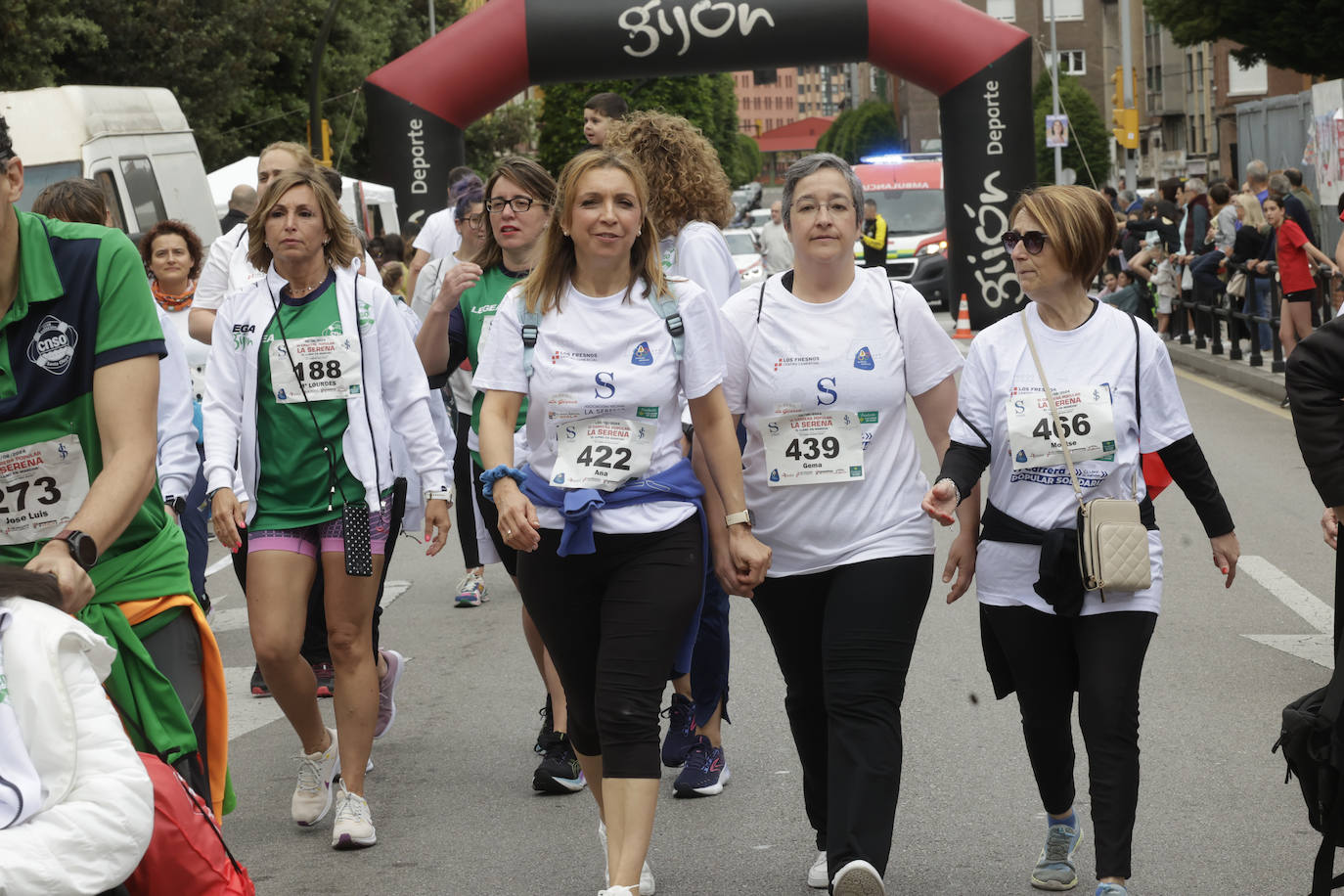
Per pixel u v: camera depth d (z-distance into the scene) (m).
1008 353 4.71
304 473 5.55
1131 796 4.46
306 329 5.55
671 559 4.58
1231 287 19.08
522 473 4.60
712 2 21.22
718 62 21.53
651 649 4.51
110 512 3.60
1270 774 5.90
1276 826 5.36
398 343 5.70
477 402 6.42
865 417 4.71
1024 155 22.52
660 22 21.16
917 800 5.74
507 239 6.18
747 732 6.73
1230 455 13.81
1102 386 4.62
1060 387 4.63
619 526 4.56
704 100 51.97
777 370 4.72
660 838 5.49
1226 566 4.73
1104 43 95.69
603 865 5.28
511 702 7.46
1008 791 5.80
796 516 4.70
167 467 5.22
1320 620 8.31
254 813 6.05
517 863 5.34
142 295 3.80
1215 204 20.94
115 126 15.25
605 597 4.61
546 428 4.68
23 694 3.05
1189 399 17.56
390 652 6.58
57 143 14.59
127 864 3.10
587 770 4.90
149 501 4.01
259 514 5.59
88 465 3.83
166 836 3.43
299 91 36.78
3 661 3.07
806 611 4.79
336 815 5.56
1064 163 58.62
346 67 37.25
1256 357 18.66
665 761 6.17
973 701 5.14
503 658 8.35
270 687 5.68
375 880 5.23
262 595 5.55
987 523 4.76
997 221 22.58
